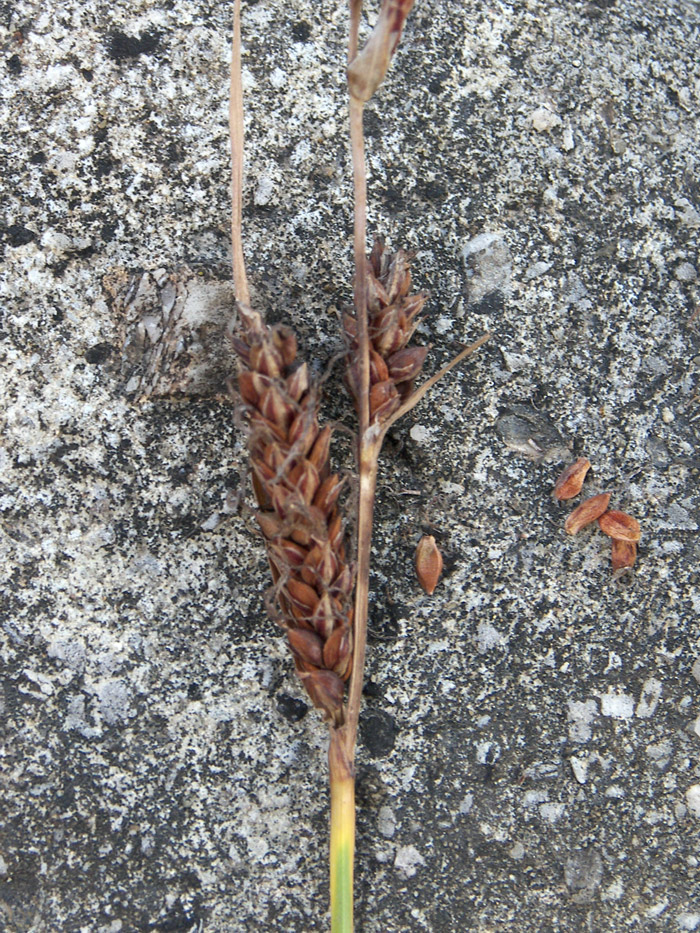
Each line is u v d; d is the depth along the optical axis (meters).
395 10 0.06
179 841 0.08
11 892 0.08
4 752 0.08
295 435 0.07
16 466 0.08
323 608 0.07
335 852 0.08
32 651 0.08
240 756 0.08
